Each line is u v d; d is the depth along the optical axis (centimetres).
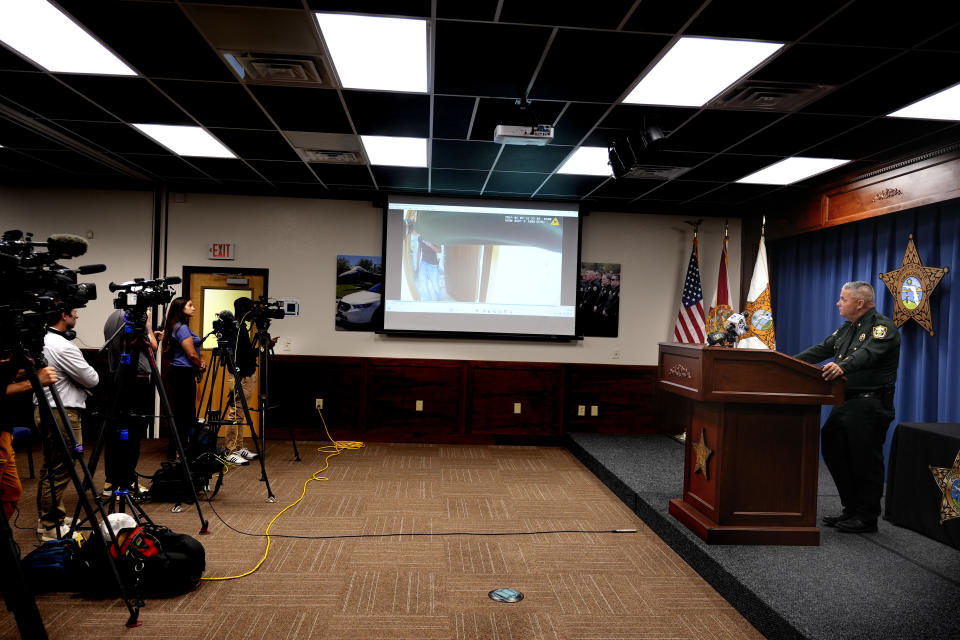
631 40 304
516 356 693
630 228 708
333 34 306
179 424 496
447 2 272
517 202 685
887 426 352
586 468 575
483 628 261
